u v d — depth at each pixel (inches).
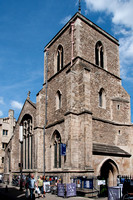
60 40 1223.5
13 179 1300.4
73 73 961.5
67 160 853.8
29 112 1250.0
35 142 1102.4
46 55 1339.8
